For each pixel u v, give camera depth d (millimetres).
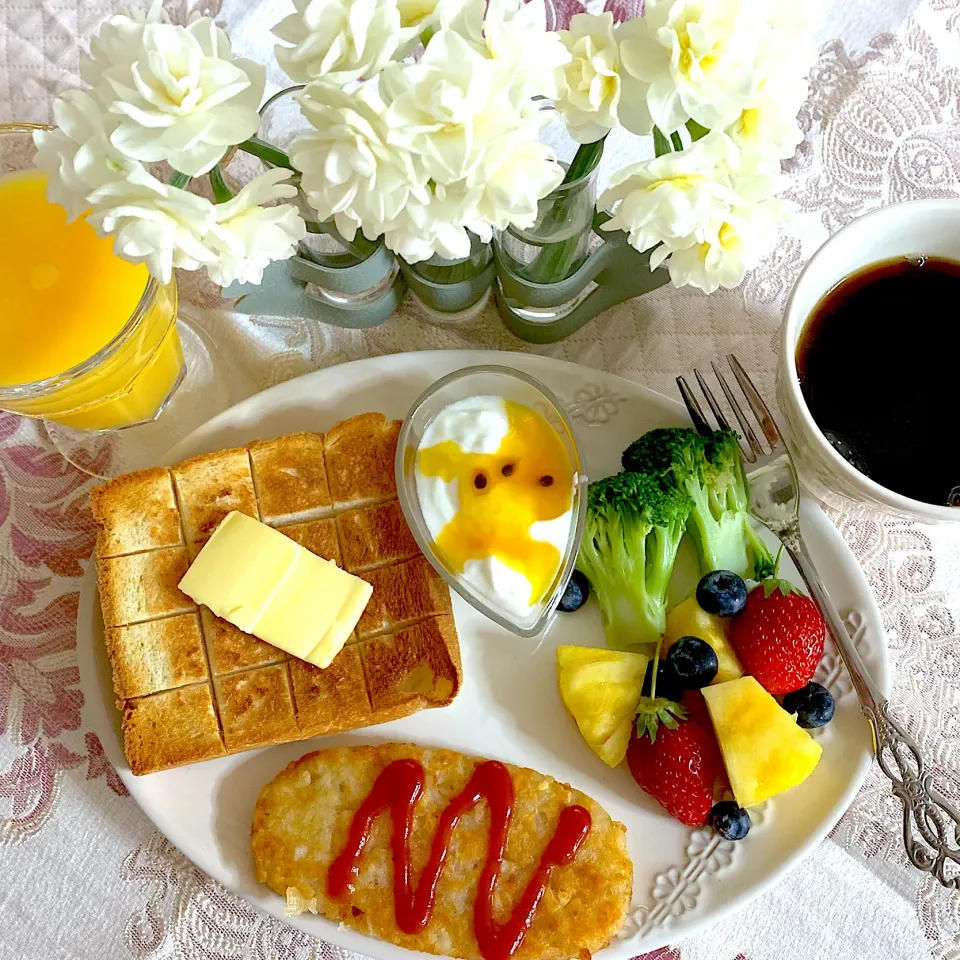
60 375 336
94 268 354
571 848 341
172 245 262
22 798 356
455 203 261
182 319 392
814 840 339
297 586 350
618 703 349
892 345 334
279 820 344
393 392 377
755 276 389
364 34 249
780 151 269
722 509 355
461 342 394
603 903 337
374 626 357
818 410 332
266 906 337
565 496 354
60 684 365
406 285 387
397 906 338
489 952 334
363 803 347
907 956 348
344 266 355
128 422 386
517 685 360
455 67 247
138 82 248
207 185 366
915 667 365
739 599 345
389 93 255
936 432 328
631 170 270
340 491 368
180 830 344
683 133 303
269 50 387
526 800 348
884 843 354
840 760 347
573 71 269
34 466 381
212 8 388
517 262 350
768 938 351
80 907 351
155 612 355
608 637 361
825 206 391
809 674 344
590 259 341
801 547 355
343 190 257
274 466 368
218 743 348
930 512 302
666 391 386
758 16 255
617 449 375
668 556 356
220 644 353
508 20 263
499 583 345
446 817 346
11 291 351
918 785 326
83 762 360
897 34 398
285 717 350
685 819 339
